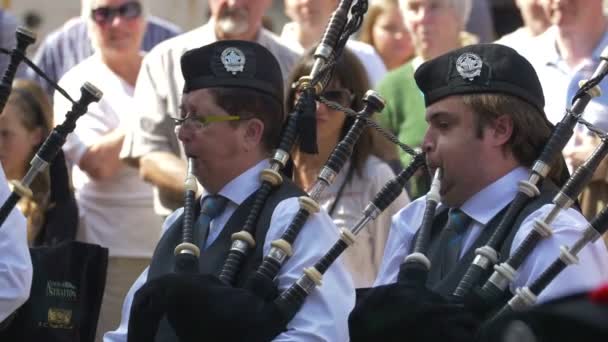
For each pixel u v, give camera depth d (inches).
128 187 807.1
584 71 722.2
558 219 488.4
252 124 532.4
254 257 512.4
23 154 719.7
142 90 783.1
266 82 535.5
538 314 301.0
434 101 509.7
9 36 899.4
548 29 758.5
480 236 502.0
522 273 482.9
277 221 514.3
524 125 502.9
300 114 532.1
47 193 708.0
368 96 533.0
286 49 799.1
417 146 738.8
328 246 514.9
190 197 537.6
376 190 669.9
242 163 534.6
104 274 588.1
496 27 1191.6
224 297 488.4
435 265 508.4
